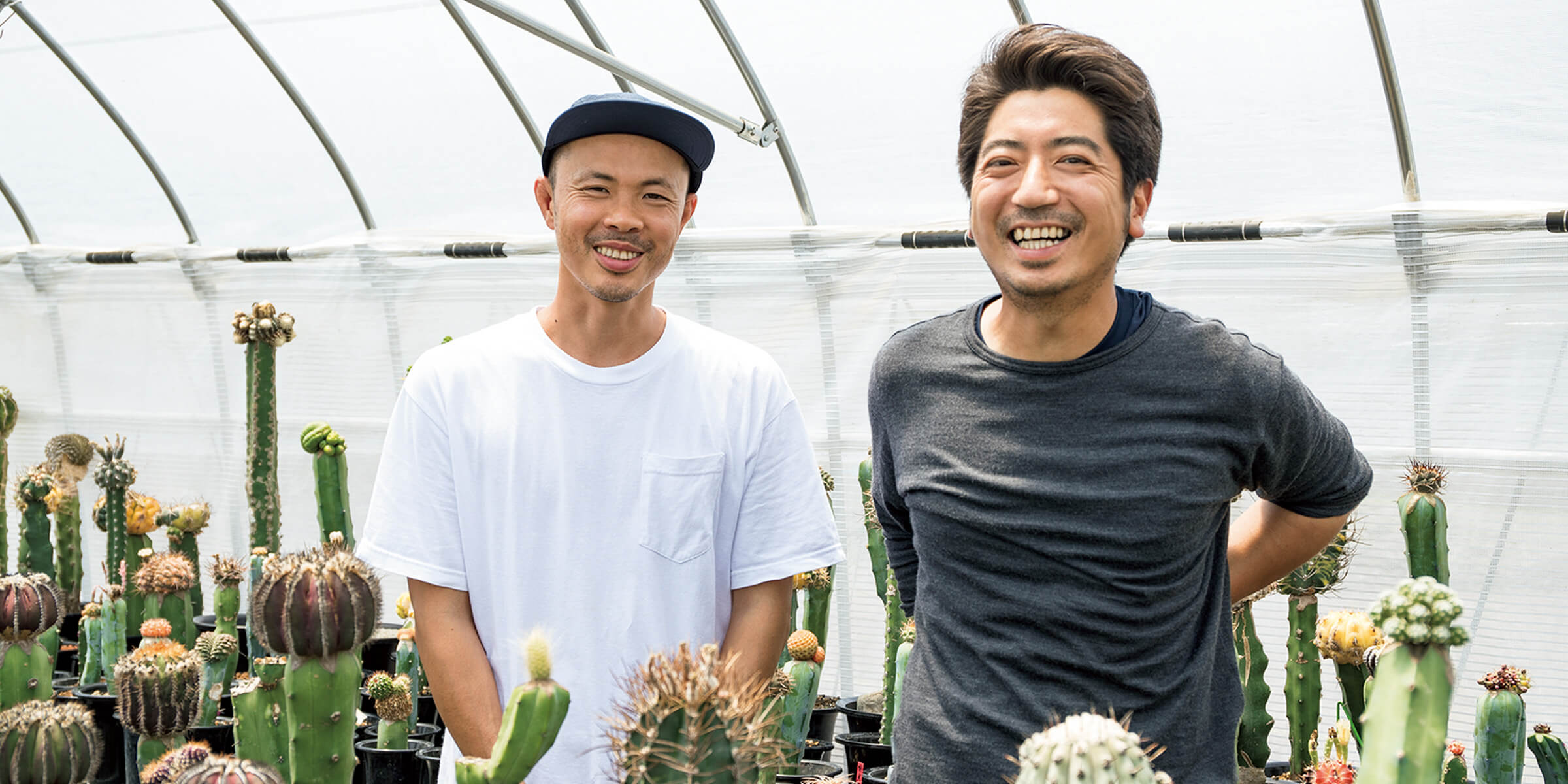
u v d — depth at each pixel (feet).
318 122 17.97
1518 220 12.19
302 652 6.27
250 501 15.12
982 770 5.03
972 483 5.20
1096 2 13.16
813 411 16.83
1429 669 3.54
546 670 3.47
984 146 5.20
